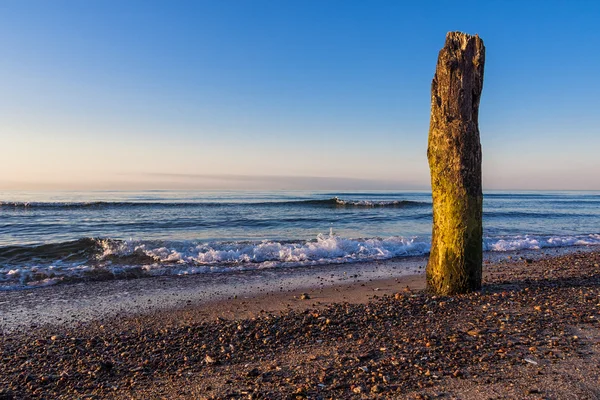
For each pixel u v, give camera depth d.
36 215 24.66
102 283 9.14
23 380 4.17
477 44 6.27
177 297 7.95
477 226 6.73
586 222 24.58
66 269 10.29
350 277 9.73
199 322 6.31
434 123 6.66
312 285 8.91
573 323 5.25
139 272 10.19
